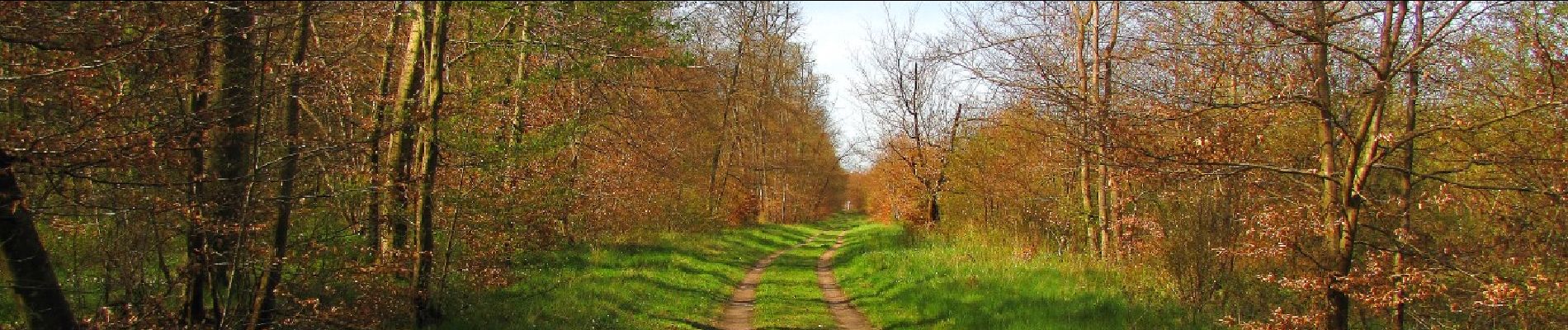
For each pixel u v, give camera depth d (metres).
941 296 14.21
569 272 15.99
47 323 5.93
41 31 5.36
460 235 11.06
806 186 52.12
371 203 9.13
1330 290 8.12
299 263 7.91
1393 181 10.57
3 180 5.50
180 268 6.96
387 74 11.87
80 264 6.96
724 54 31.73
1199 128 8.72
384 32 12.68
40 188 6.29
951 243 25.19
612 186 20.69
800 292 17.28
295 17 6.73
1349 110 8.52
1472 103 8.88
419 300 9.98
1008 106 18.16
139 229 6.45
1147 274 12.80
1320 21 7.78
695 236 27.52
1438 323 9.23
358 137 9.16
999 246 21.33
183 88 6.43
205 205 6.51
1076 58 17.98
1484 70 8.20
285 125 7.85
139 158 5.83
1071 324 11.09
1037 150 18.77
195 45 6.14
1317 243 9.15
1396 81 8.16
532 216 12.67
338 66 9.64
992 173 23.31
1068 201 19.36
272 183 7.48
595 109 16.34
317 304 7.54
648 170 22.66
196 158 6.66
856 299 16.17
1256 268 10.91
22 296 5.84
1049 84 14.14
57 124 5.88
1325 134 8.27
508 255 12.30
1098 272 15.16
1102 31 17.06
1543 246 8.73
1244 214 10.70
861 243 29.94
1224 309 11.24
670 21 12.37
